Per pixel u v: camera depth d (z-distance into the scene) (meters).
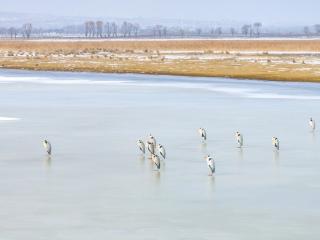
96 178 38.94
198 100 75.62
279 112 65.06
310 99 75.38
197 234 29.12
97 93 84.06
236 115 63.31
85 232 29.45
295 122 58.91
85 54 189.00
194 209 32.66
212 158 43.06
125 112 65.81
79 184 37.56
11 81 102.75
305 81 97.56
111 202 33.97
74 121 60.09
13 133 53.81
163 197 34.78
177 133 53.75
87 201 34.12
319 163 42.50
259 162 42.94
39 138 51.62
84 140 50.78
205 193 35.47
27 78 108.81
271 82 97.38
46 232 29.48
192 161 43.41
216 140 50.62
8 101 75.38
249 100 75.06
